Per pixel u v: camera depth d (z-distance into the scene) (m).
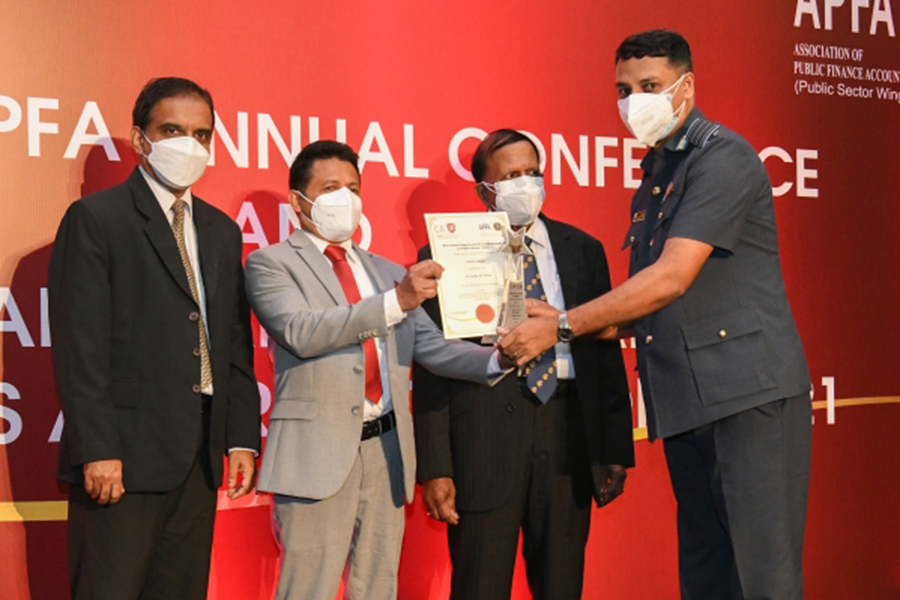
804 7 3.64
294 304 2.23
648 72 2.26
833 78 3.68
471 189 3.16
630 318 2.13
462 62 3.16
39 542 2.68
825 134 3.66
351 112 3.01
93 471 1.96
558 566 2.43
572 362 2.49
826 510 3.61
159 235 2.13
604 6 3.35
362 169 3.02
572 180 3.31
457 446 2.43
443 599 3.12
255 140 2.89
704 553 2.39
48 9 2.68
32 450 2.67
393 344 2.34
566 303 2.50
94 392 1.98
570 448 2.46
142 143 2.20
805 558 3.57
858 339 3.68
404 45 3.08
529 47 3.25
